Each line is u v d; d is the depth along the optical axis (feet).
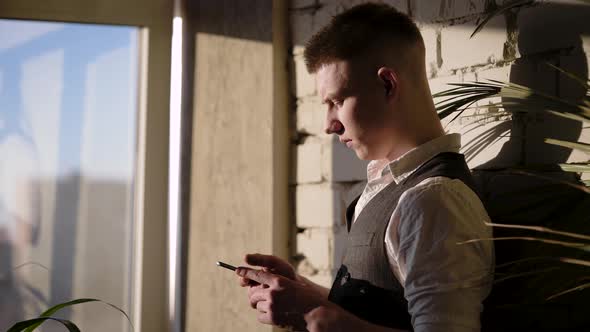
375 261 3.39
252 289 3.59
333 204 5.21
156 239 6.17
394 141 3.62
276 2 5.53
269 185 5.41
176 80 6.15
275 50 5.50
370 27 3.58
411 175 3.49
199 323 5.62
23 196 6.15
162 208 6.20
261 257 4.14
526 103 3.71
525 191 3.69
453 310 2.99
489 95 3.76
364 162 5.00
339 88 3.55
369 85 3.53
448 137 3.60
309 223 5.38
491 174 4.11
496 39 4.14
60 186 6.21
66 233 6.17
